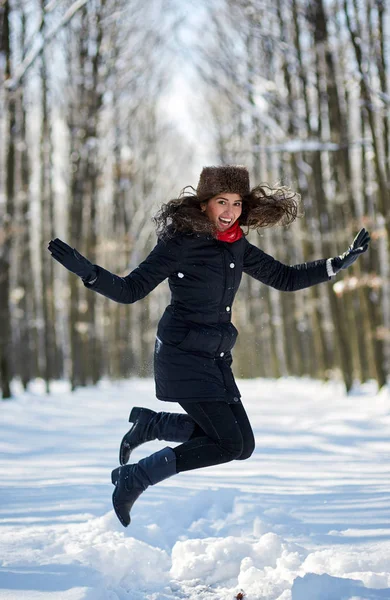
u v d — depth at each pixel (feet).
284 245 94.79
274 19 70.13
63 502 18.04
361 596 10.76
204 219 13.12
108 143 88.89
